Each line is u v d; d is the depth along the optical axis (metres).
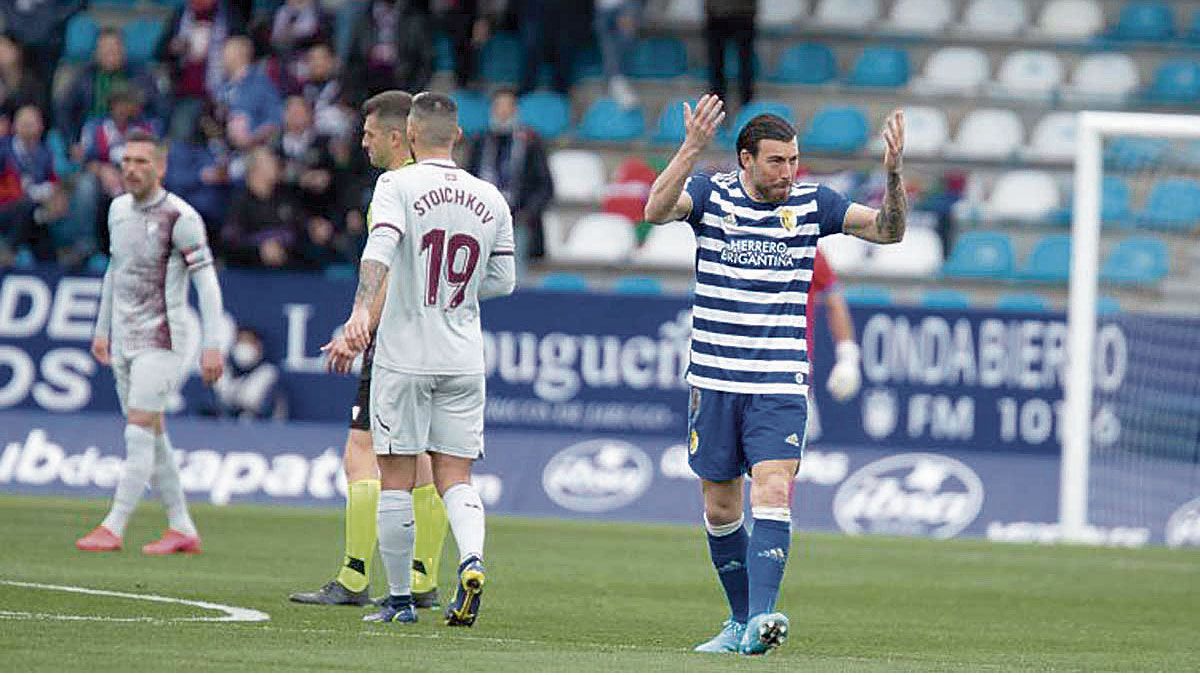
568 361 61.81
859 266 72.44
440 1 75.19
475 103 76.19
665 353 61.81
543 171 69.44
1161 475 62.16
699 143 26.42
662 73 80.00
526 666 23.28
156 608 31.31
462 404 29.61
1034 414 61.97
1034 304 71.12
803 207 27.27
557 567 44.31
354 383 61.53
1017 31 81.38
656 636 31.31
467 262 29.28
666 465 60.81
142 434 42.00
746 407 27.23
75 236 66.62
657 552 49.25
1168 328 63.66
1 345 61.41
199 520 52.66
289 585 36.94
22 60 73.00
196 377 61.34
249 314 61.53
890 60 80.12
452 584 39.16
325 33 71.00
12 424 60.66
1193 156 67.44
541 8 76.12
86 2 76.19
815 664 25.36
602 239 73.75
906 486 60.75
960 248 73.25
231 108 69.38
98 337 42.56
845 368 44.72
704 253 27.33
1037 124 79.00
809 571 45.91
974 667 26.77
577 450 61.00
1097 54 81.12
